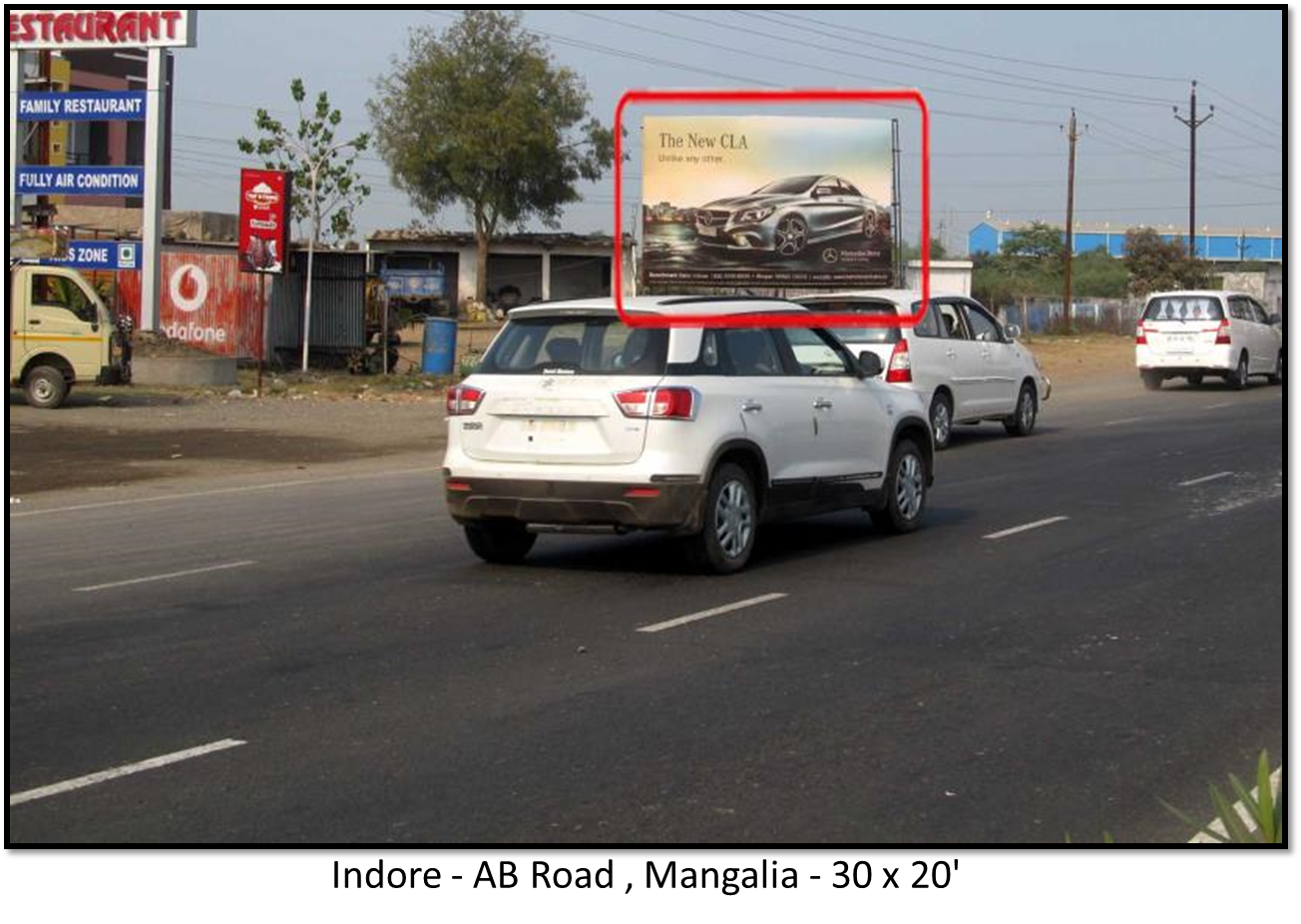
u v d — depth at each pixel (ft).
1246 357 98.73
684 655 27.71
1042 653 27.96
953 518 44.45
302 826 19.01
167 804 19.81
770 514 36.17
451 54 178.40
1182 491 50.26
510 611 31.58
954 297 66.13
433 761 21.52
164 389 92.84
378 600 32.81
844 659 27.45
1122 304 201.57
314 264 110.52
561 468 33.73
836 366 39.27
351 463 62.28
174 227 149.38
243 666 27.04
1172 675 26.43
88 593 33.88
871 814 19.43
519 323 35.55
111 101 100.73
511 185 182.50
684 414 33.37
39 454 63.41
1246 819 18.83
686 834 18.76
